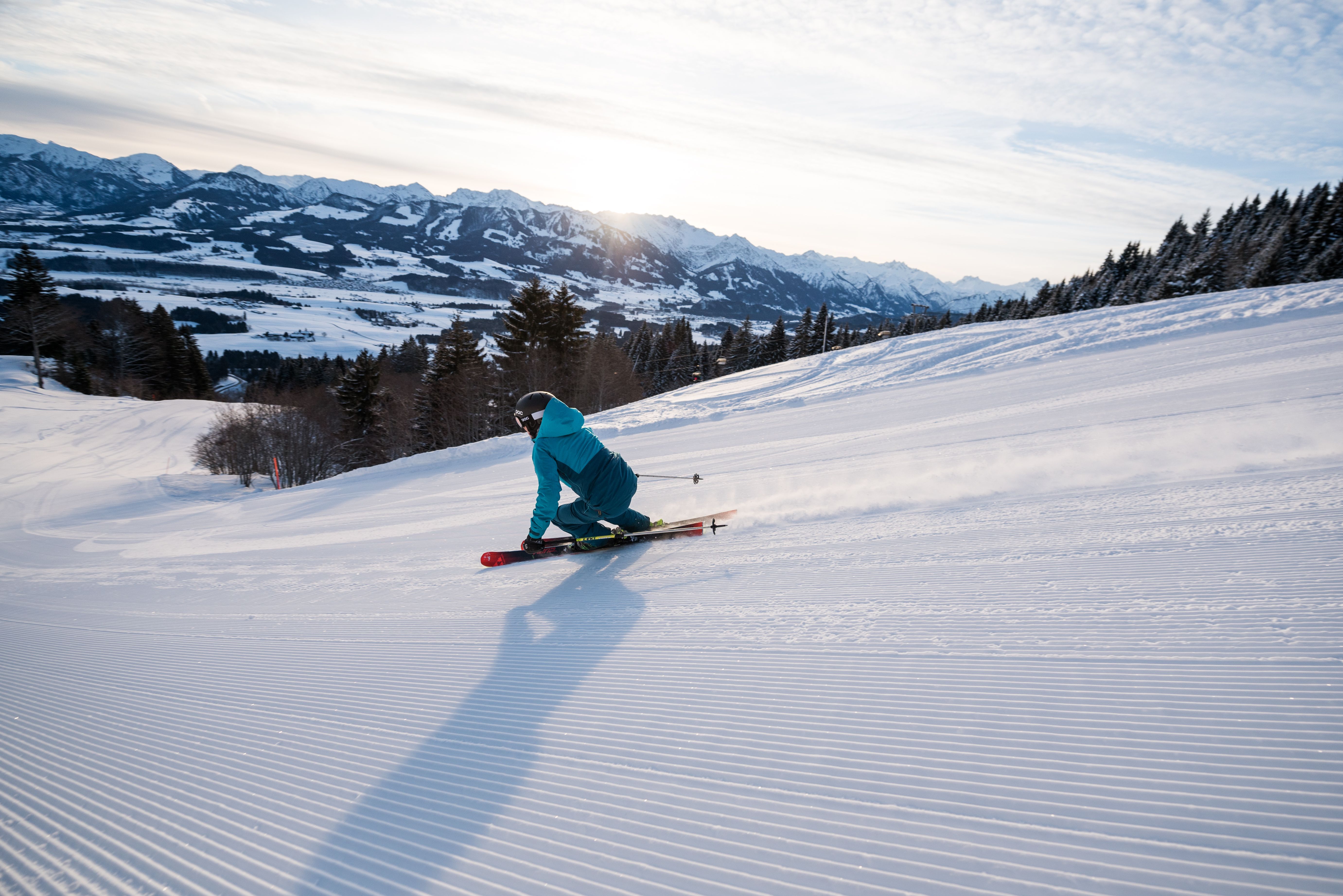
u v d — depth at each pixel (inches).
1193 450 229.8
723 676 113.9
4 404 1743.4
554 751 97.8
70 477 1202.0
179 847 85.9
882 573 154.2
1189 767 73.6
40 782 109.7
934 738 86.3
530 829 80.3
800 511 235.6
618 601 167.2
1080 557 142.3
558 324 1637.6
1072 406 408.8
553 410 199.2
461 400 1508.4
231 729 122.7
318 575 287.4
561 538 226.4
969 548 161.0
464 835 80.8
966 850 66.8
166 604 270.1
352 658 156.3
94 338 2746.1
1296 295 701.3
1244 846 61.7
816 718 95.6
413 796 91.0
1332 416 245.1
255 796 96.5
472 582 219.3
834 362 1002.7
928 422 468.4
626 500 209.6
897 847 68.6
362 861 78.2
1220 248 1964.8
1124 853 63.2
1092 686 92.1
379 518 467.5
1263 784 69.1
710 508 270.4
